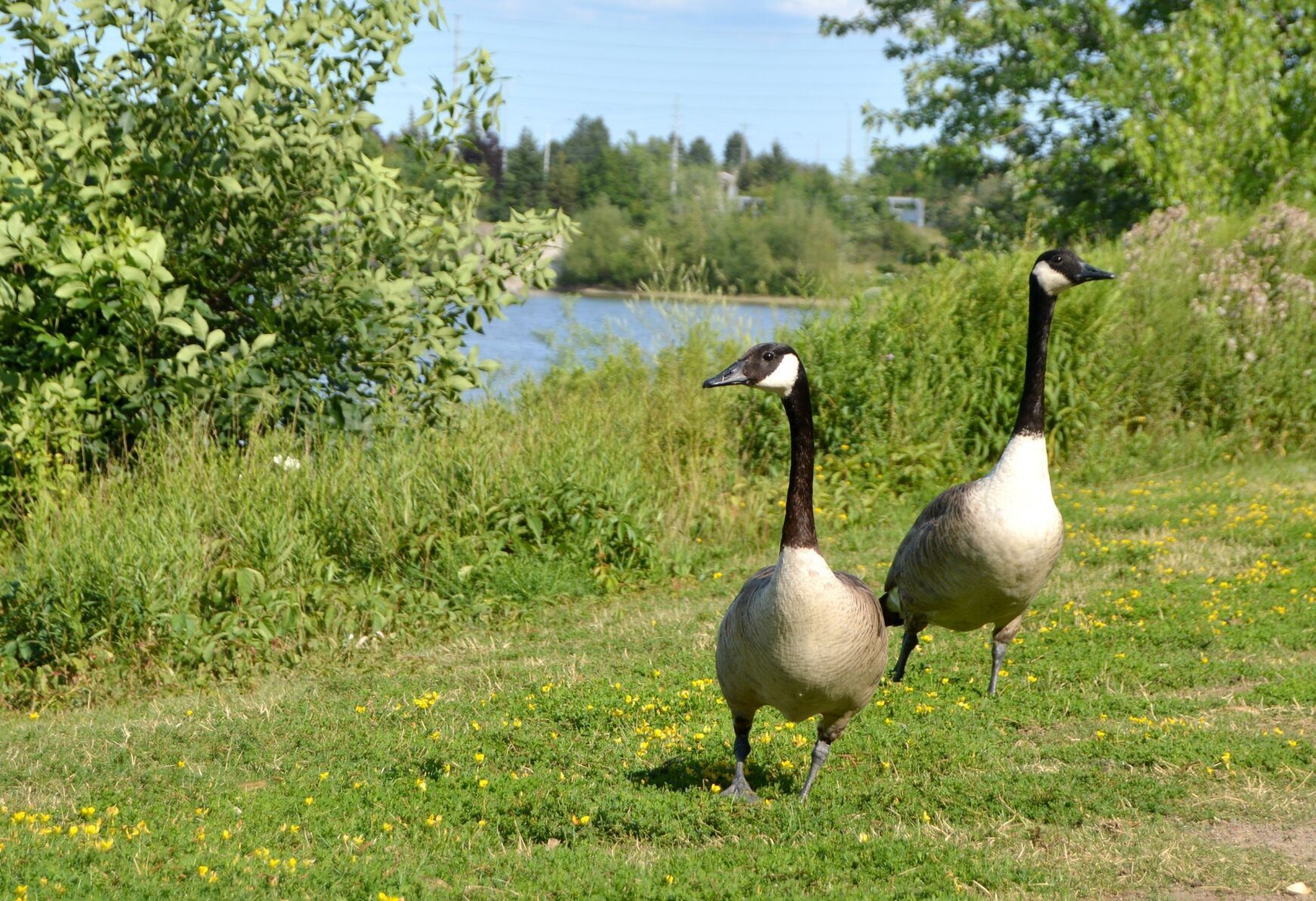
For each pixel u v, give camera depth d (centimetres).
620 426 1297
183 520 948
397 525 1029
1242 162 2167
